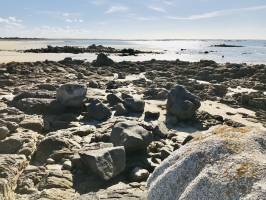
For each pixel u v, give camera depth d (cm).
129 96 2616
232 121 2166
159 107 2467
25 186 1139
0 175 1123
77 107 2186
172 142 1739
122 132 1486
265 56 10738
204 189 572
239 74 4731
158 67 5325
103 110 2098
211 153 617
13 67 4309
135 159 1430
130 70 5041
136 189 1142
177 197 618
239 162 580
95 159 1224
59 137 1516
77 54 9306
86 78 3956
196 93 3166
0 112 2016
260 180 541
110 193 1088
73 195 1102
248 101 2833
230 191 549
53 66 4772
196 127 2089
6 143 1427
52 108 2144
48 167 1326
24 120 1830
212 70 4847
